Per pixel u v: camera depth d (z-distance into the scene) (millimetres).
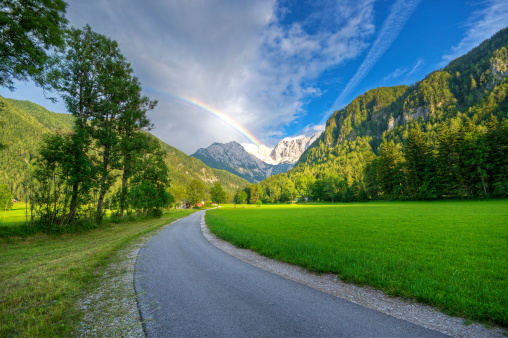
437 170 67062
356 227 20297
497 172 54094
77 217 20312
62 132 19094
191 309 4516
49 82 16109
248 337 3420
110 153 24625
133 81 29656
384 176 86125
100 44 24672
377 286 5852
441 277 6543
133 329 3719
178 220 35281
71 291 5465
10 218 42906
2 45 12289
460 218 23422
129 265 8320
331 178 115688
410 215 29938
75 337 3500
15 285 5887
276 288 5816
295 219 31312
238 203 160375
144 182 37594
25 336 3471
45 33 14320
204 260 9195
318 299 5074
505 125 54844
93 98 23281
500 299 4676
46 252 11055
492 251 10219
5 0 12922
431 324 3922
